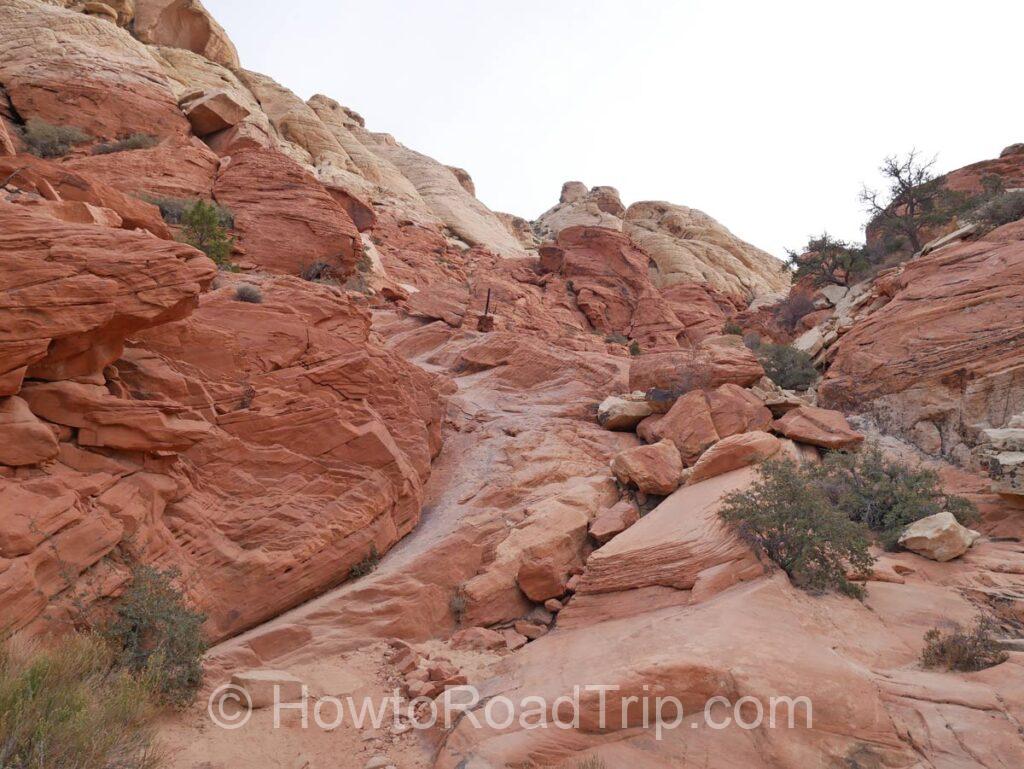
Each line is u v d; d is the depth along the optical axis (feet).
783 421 52.34
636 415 59.52
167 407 28.45
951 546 32.71
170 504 29.14
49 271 23.35
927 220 94.79
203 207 76.13
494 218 256.52
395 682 27.20
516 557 37.27
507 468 50.96
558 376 75.10
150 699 21.13
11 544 20.39
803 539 29.63
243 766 20.13
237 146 118.52
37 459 23.16
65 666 18.81
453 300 111.86
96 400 25.79
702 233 260.01
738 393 53.98
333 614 30.91
